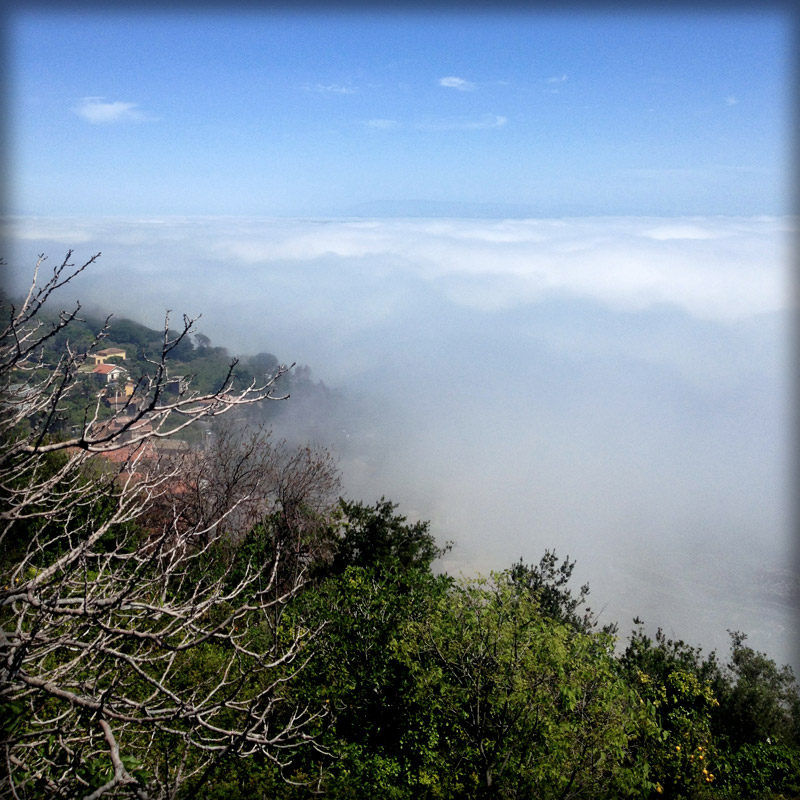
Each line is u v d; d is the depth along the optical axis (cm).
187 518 944
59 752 455
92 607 411
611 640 955
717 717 1275
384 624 1000
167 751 467
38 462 488
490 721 860
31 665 511
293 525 1424
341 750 843
